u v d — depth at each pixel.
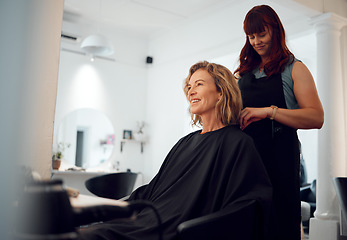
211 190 1.30
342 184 2.54
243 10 4.71
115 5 5.25
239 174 1.29
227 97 1.52
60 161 5.54
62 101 5.74
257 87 1.77
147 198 1.53
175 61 5.97
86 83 5.99
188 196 1.31
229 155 1.35
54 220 0.68
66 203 0.71
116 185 2.92
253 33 1.72
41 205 0.68
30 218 0.68
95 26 6.04
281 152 1.65
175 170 1.47
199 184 1.31
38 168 1.26
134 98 6.50
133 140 6.33
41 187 0.69
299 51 5.59
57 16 1.36
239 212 1.16
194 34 5.57
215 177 1.33
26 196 0.69
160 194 1.43
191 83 1.59
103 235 1.12
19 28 0.78
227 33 4.94
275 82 1.72
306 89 1.66
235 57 5.05
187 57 5.68
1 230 0.66
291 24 4.09
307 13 3.51
